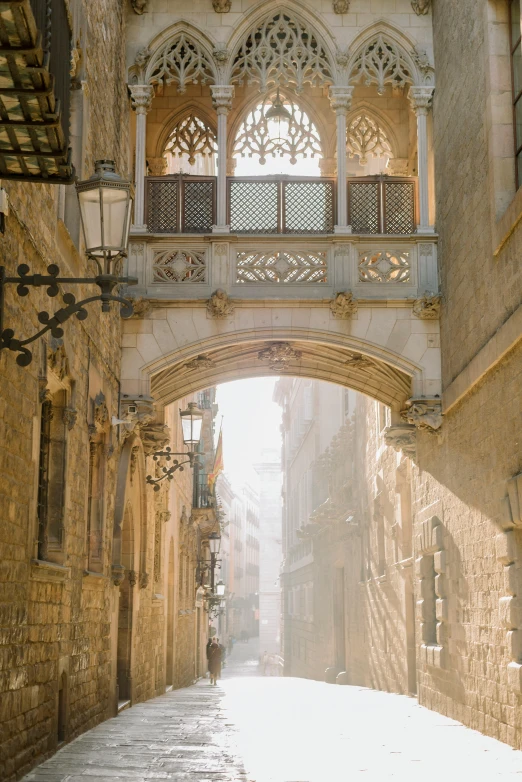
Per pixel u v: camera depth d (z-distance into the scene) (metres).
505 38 13.55
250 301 16.94
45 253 10.79
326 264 17.09
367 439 29.52
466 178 15.01
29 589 10.00
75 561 12.75
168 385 19.70
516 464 12.45
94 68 14.27
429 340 16.95
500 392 13.21
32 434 10.15
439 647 16.88
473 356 14.57
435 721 15.70
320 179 17.59
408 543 22.78
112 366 16.02
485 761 11.05
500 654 13.21
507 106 13.38
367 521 29.50
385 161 28.33
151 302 16.94
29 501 10.00
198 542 37.09
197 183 17.58
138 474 19.14
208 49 17.72
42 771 9.77
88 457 13.77
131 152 18.12
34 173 7.64
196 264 17.09
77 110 13.25
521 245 12.08
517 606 12.39
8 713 9.13
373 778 9.58
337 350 18.78
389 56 17.67
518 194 12.04
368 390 19.88
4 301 8.77
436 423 16.67
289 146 20.19
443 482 16.70
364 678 30.42
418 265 17.11
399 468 23.06
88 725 13.66
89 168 13.84
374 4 17.77
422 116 17.59
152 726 14.32
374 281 17.06
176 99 20.19
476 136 14.32
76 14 12.80
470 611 14.86
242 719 15.76
